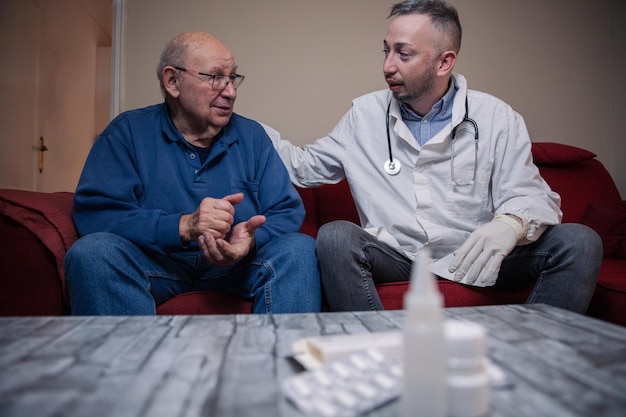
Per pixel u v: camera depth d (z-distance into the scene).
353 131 1.66
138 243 1.28
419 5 1.49
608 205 2.18
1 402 0.44
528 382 0.51
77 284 1.16
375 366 0.50
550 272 1.35
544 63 2.43
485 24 2.38
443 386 0.40
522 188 1.47
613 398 0.47
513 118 1.56
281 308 1.25
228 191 1.50
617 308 1.41
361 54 2.26
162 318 0.80
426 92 1.54
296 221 1.49
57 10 3.68
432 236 1.48
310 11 2.25
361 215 1.63
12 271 1.27
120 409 0.43
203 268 1.39
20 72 3.10
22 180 3.18
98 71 4.86
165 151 1.47
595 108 2.48
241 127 1.61
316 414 0.43
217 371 0.54
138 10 2.15
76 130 4.30
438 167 1.54
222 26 2.20
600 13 2.50
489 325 0.75
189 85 1.45
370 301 1.30
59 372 0.52
